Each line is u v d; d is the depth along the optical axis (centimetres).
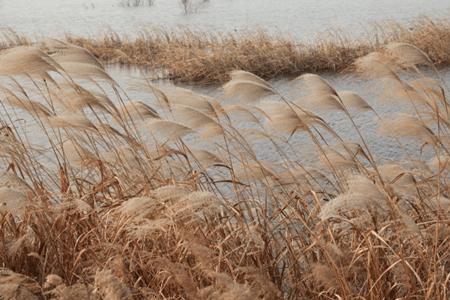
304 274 381
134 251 365
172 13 4112
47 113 456
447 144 460
